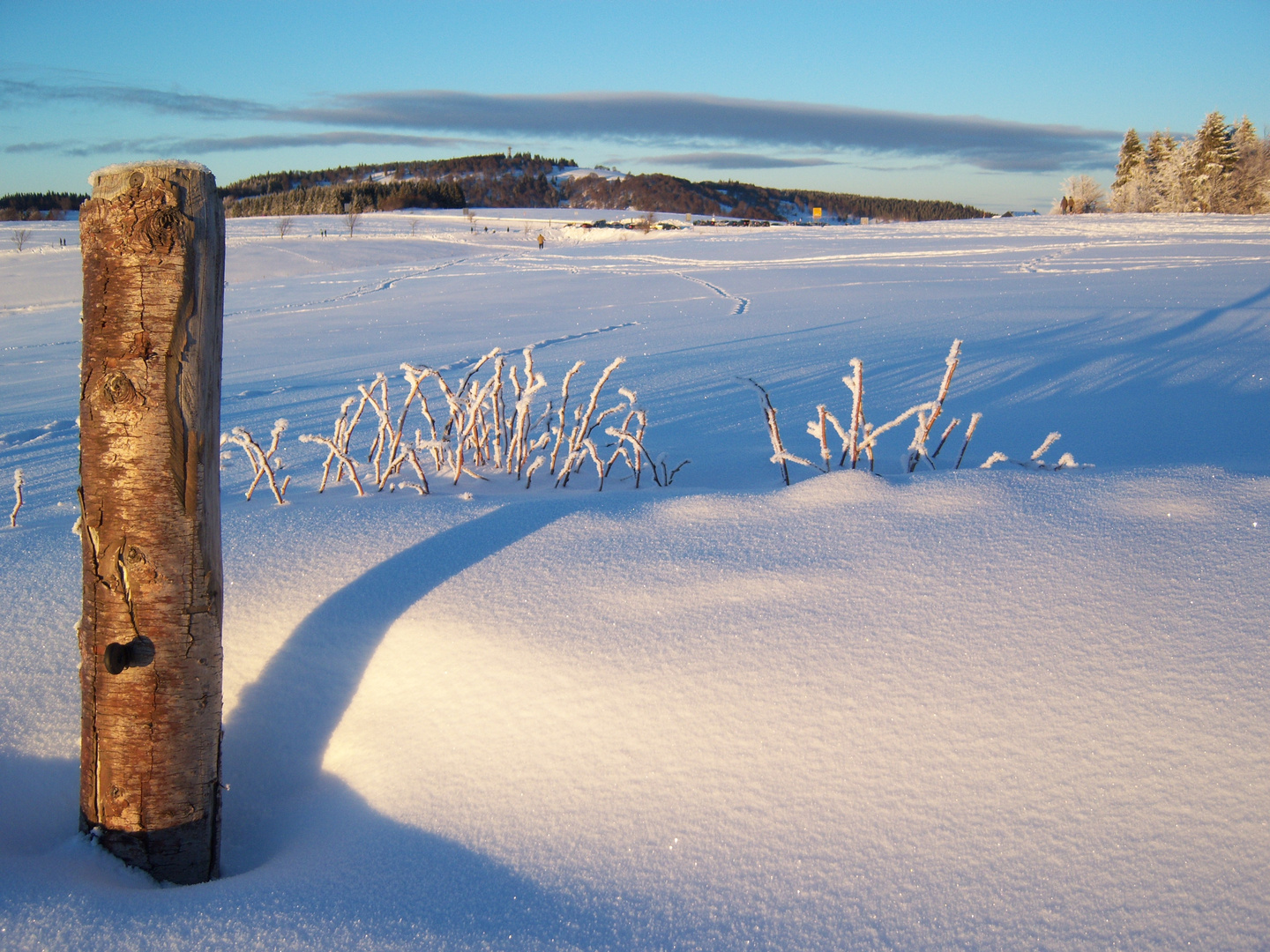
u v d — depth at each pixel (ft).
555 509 9.93
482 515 9.82
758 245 113.50
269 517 10.05
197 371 5.87
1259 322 36.45
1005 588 7.54
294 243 185.68
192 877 6.24
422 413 23.04
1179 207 182.39
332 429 21.07
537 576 8.36
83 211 5.71
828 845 5.48
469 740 6.74
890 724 6.23
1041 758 5.82
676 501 10.03
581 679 6.93
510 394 25.72
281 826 6.77
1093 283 56.34
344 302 65.57
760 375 28.25
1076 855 5.18
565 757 6.39
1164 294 48.75
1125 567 7.64
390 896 5.47
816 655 6.94
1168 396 23.31
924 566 8.02
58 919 5.16
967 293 54.08
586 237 214.90
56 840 6.48
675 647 7.18
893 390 25.32
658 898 5.28
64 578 8.87
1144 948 4.61
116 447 5.77
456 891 5.47
